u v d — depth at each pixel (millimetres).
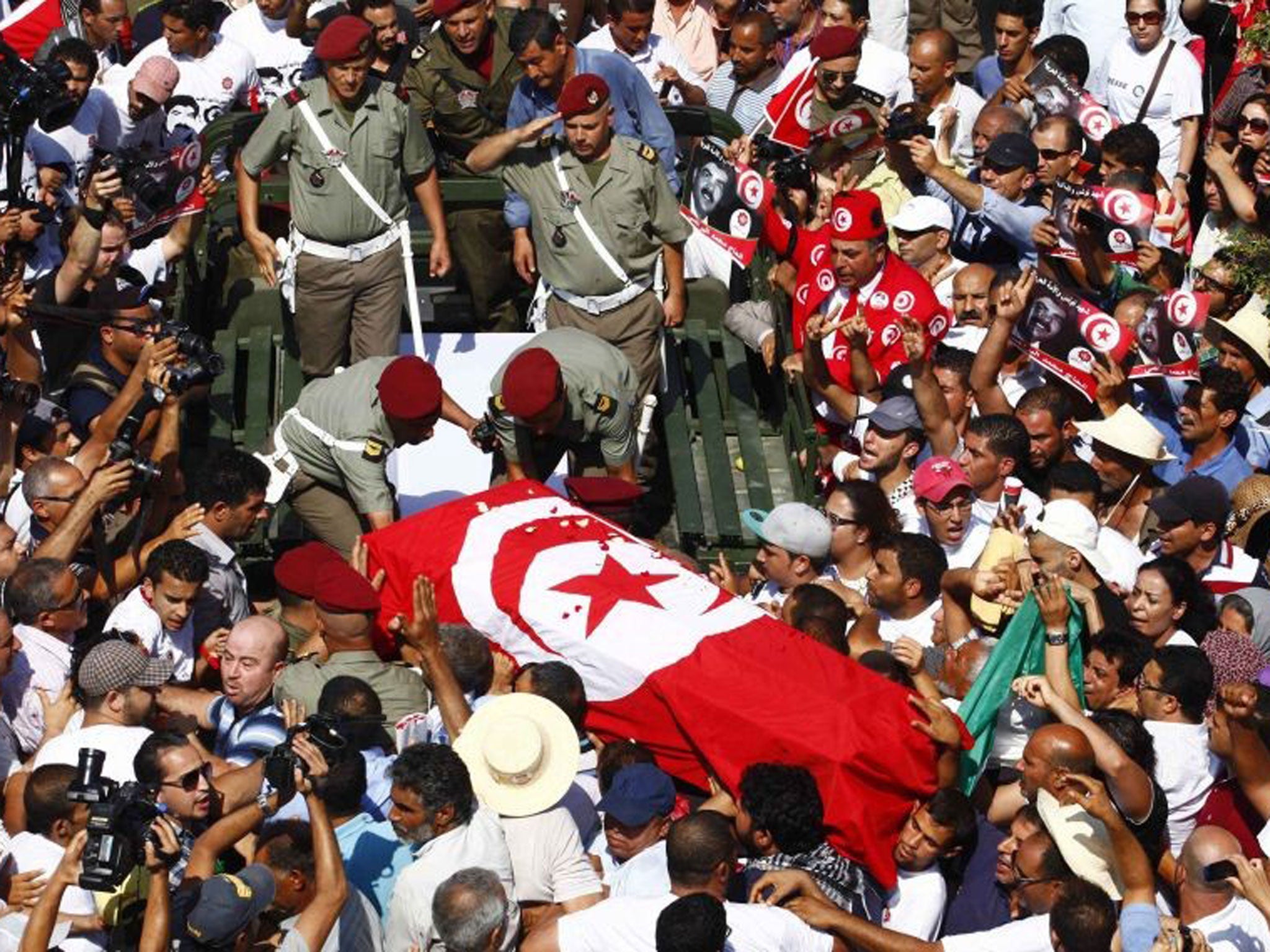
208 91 14930
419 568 11305
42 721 11016
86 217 12617
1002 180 13820
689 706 10492
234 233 14211
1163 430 13375
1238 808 10461
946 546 12055
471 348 14008
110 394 12938
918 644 10680
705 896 8914
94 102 14320
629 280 12859
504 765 9711
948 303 13844
